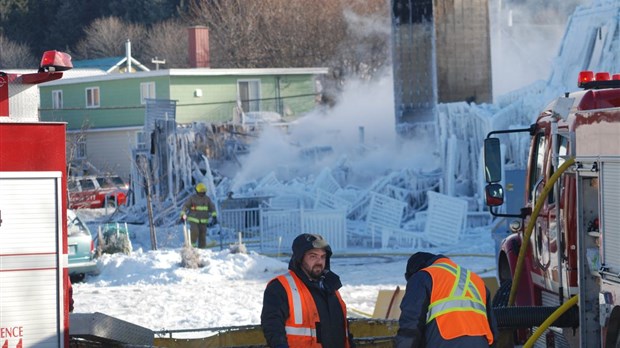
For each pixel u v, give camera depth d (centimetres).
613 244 1204
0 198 1016
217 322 2288
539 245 1515
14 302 1019
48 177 1033
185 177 5578
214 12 12375
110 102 9194
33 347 1023
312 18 11938
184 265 3262
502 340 1505
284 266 3328
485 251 3800
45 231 1031
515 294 1534
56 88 9638
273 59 11919
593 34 4584
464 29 5509
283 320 1064
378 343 1359
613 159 1200
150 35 13362
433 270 1075
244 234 4662
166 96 8750
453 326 1048
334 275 1098
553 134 1455
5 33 14312
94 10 14362
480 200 4634
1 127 1016
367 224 4378
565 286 1387
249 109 9031
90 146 9375
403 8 5638
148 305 2623
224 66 11919
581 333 1299
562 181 1396
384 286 2894
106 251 3569
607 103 1370
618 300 1188
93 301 2723
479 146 4794
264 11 11994
